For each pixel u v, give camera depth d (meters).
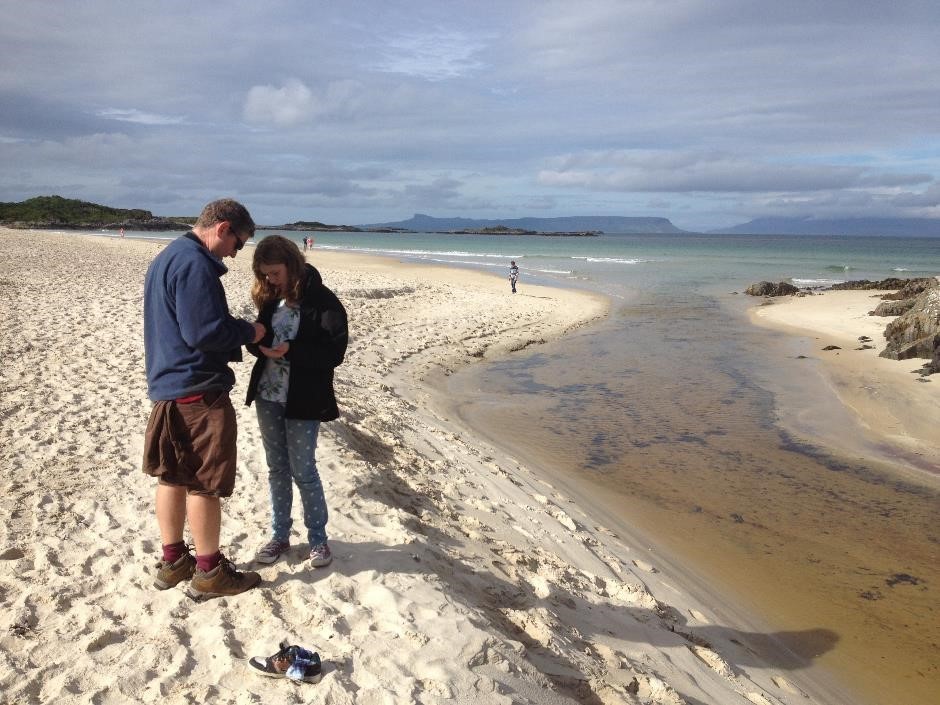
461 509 6.07
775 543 6.96
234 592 3.70
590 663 3.81
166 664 3.14
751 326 21.67
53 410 7.22
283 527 4.05
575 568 5.43
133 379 8.79
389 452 7.31
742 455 9.61
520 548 5.49
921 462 9.41
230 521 4.69
